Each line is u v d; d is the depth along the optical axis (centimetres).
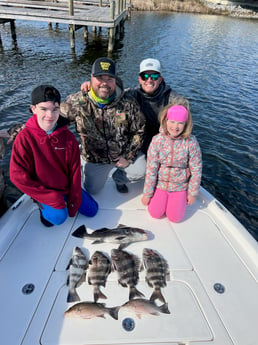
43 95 199
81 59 1367
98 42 1744
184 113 240
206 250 246
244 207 471
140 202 309
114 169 376
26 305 189
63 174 246
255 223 439
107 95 253
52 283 206
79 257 225
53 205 242
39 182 243
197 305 195
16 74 1089
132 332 175
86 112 267
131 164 301
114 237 249
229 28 2616
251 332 180
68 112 266
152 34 2095
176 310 190
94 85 248
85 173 304
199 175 265
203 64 1424
